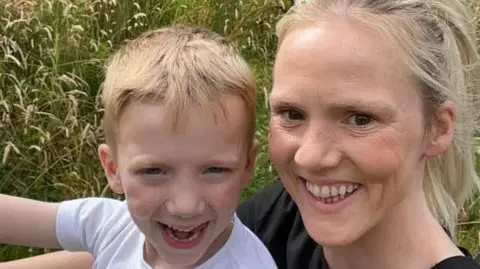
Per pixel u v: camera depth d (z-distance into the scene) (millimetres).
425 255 571
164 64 566
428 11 558
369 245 584
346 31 518
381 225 570
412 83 531
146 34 623
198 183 557
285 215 697
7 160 1214
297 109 534
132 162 561
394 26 524
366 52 511
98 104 1274
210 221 573
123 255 630
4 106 1227
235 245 606
